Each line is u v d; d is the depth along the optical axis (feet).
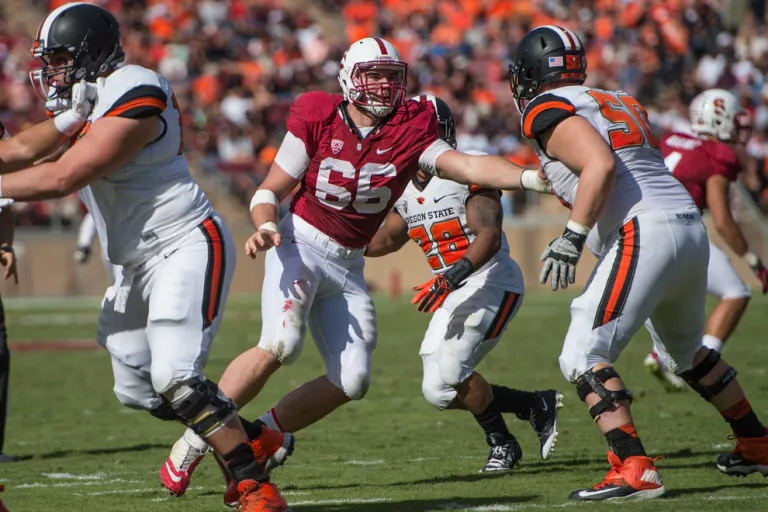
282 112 254.27
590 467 57.41
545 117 45.88
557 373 103.40
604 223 47.32
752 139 240.32
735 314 79.36
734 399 50.14
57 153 49.39
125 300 46.55
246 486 42.93
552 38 48.80
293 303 49.70
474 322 57.06
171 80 267.59
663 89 258.78
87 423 81.41
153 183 44.32
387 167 49.88
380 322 163.53
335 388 51.29
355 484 53.78
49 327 163.12
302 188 51.47
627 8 275.59
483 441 68.64
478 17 293.84
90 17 44.32
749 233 205.57
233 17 290.56
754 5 285.64
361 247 51.72
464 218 58.34
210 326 44.04
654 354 86.74
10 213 59.21
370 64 48.52
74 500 50.57
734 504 44.50
